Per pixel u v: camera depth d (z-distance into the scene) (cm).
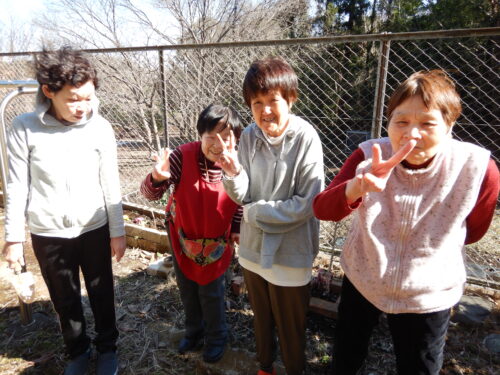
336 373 154
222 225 175
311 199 142
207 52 411
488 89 617
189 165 165
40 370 196
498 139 620
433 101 103
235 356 198
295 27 1002
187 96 415
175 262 188
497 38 570
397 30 977
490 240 370
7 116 483
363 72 623
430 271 121
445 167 113
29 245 340
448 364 195
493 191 114
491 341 208
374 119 248
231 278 261
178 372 196
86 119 165
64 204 165
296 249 150
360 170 116
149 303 252
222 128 148
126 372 196
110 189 178
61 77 143
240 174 146
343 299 149
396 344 138
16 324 231
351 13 1155
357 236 137
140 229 327
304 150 143
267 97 133
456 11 761
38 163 159
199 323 204
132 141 521
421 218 118
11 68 458
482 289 251
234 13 859
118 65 487
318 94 657
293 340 165
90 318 237
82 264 181
